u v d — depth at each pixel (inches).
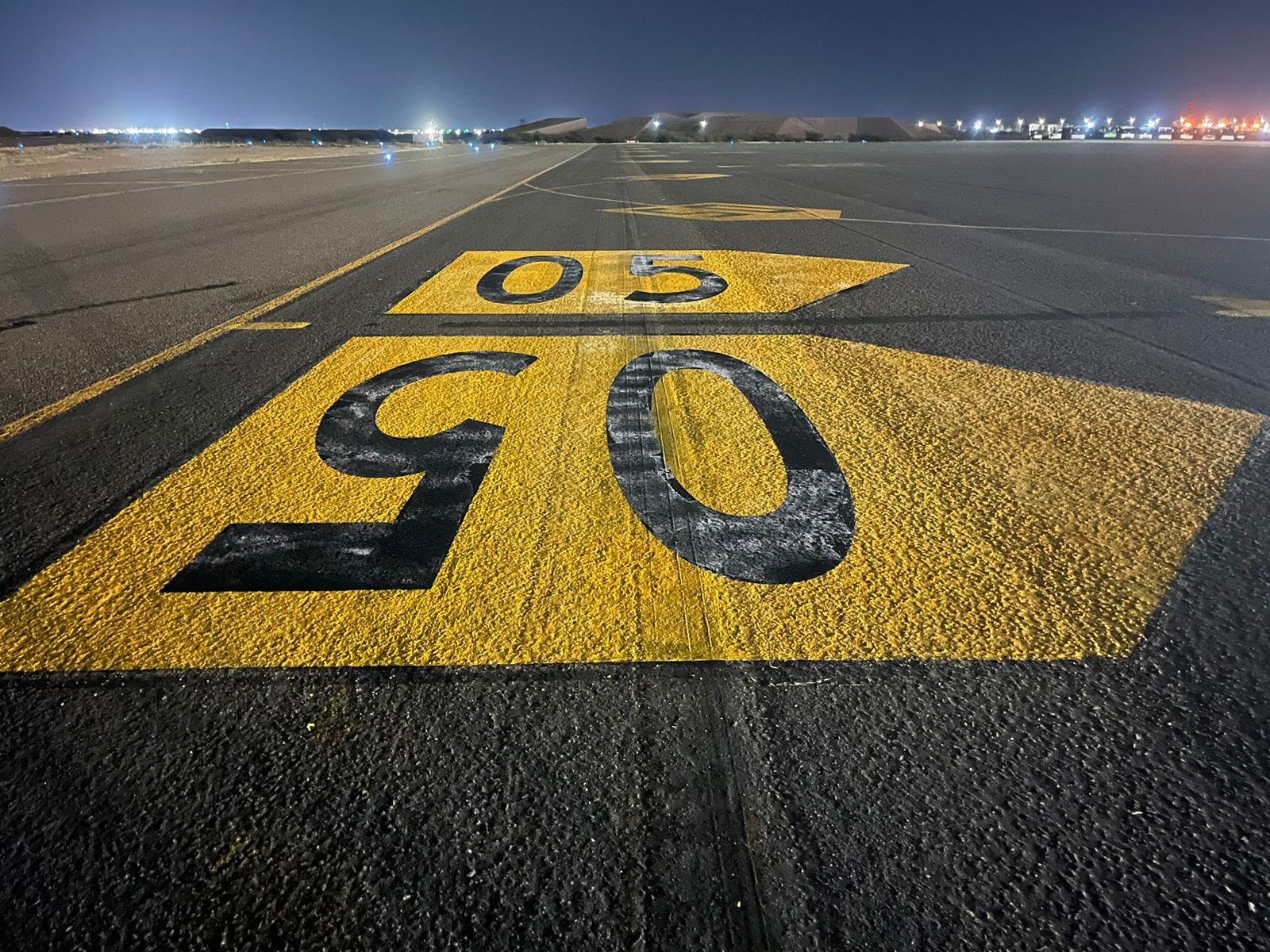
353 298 194.4
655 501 83.0
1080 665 58.6
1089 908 41.3
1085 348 141.6
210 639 61.2
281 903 41.9
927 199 458.0
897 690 56.1
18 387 126.5
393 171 937.5
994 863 43.7
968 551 73.4
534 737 52.1
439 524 78.5
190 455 97.1
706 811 46.8
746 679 57.1
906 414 108.2
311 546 74.9
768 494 84.5
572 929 40.3
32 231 359.9
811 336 150.6
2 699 55.4
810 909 41.2
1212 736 52.2
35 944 39.9
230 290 208.8
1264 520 79.0
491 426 104.7
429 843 45.0
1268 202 426.6
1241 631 62.0
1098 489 85.8
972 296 187.5
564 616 63.7
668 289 198.8
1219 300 181.9
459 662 58.6
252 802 47.6
